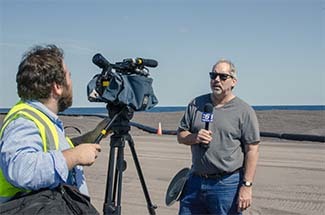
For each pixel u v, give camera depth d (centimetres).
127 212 671
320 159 1136
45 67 243
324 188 811
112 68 295
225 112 425
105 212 311
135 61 306
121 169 313
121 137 313
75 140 303
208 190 427
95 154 238
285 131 1758
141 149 1308
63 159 225
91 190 802
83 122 1809
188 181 445
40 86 243
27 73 243
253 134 420
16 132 226
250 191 420
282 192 785
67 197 238
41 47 254
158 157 1168
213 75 426
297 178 905
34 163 218
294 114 2433
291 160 1127
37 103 243
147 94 305
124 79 294
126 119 311
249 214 662
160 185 852
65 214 232
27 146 223
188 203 440
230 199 423
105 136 305
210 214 437
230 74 425
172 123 2259
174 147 1365
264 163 1075
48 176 221
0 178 235
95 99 291
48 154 224
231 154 421
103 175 928
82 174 269
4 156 222
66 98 254
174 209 695
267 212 669
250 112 425
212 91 430
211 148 423
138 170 340
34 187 223
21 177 217
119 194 312
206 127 423
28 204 227
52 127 238
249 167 421
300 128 1861
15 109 239
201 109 441
